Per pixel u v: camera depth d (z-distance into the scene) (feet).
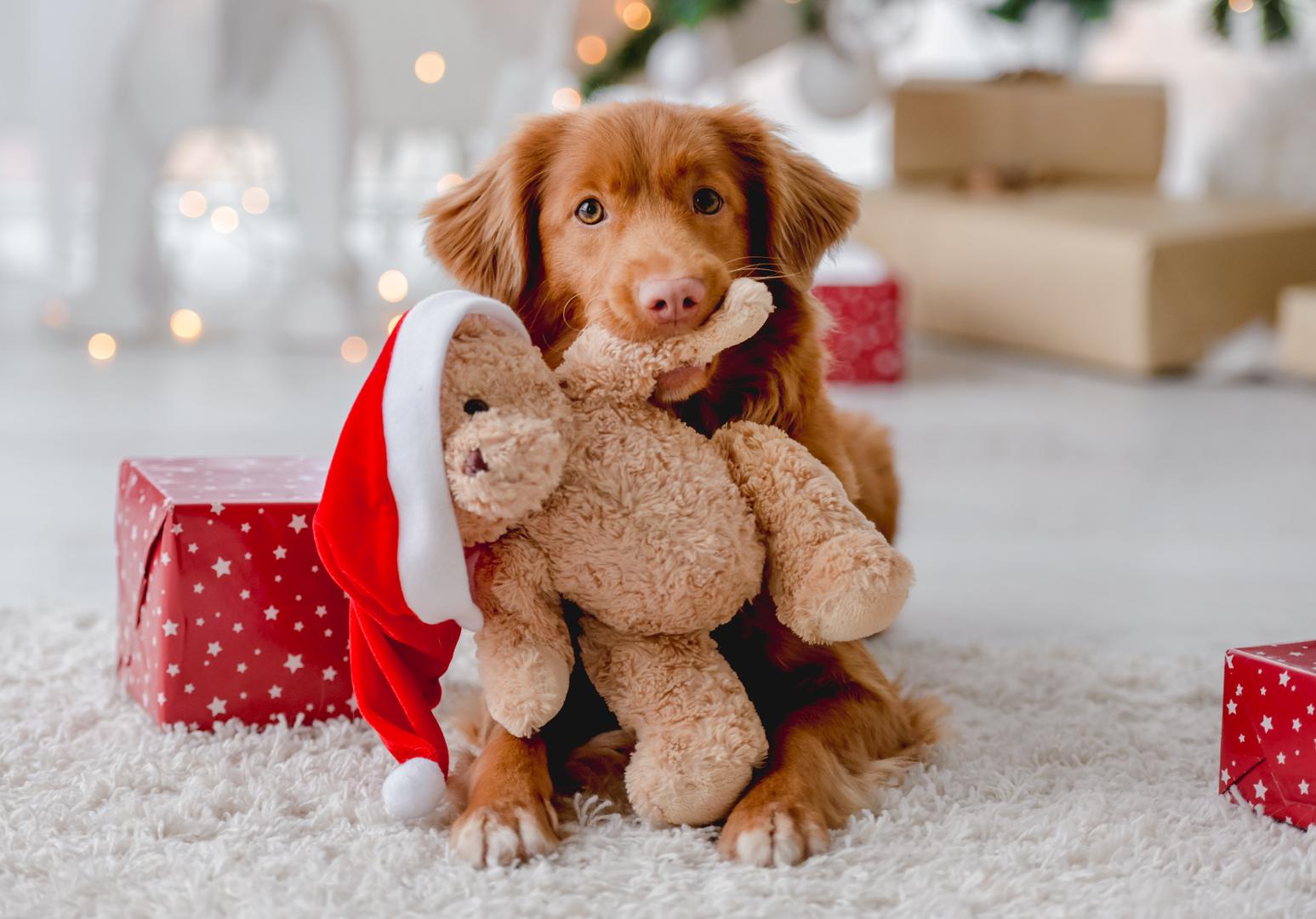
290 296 15.76
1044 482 10.77
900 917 4.33
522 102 15.67
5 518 9.26
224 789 5.21
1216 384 14.19
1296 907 4.43
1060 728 6.09
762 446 4.99
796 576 4.83
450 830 4.89
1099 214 15.05
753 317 4.88
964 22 21.63
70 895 4.42
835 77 16.16
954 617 7.92
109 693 6.32
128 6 14.43
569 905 4.36
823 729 5.24
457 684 6.53
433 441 4.52
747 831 4.69
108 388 13.07
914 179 17.42
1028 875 4.60
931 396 13.61
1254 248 14.43
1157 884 4.51
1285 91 17.24
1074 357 14.79
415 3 15.20
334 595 5.95
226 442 11.26
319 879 4.51
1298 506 10.20
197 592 5.76
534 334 5.71
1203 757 5.79
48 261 15.70
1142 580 8.58
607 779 5.33
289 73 15.06
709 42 15.71
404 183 20.92
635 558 4.77
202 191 19.61
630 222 5.32
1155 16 19.51
